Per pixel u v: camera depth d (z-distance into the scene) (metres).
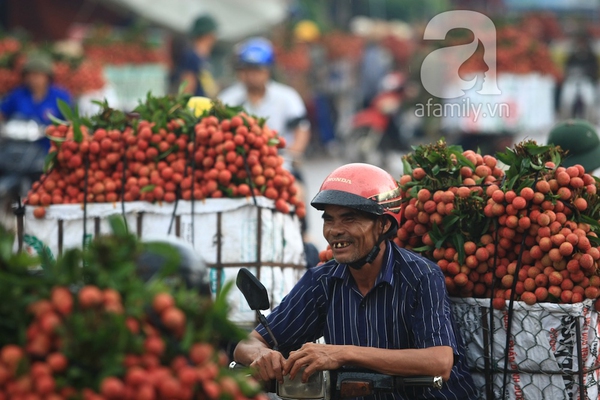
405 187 7.97
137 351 4.21
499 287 7.54
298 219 9.38
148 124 9.05
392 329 7.13
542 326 7.27
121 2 36.12
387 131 29.25
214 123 9.02
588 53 37.25
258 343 7.07
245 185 8.87
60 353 4.13
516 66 23.42
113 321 4.17
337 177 7.05
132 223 8.95
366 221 6.97
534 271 7.33
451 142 23.67
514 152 7.67
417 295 7.09
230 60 33.94
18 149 17.02
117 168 9.09
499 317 7.41
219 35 38.81
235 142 8.88
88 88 23.58
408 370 6.70
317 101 33.97
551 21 54.22
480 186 7.72
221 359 4.59
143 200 8.95
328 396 6.66
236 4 39.53
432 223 7.76
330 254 8.09
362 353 6.66
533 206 7.35
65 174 9.30
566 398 7.29
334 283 7.32
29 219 9.18
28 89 18.67
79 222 9.05
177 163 8.96
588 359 7.38
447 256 7.64
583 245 7.15
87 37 30.28
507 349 7.32
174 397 4.18
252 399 4.56
